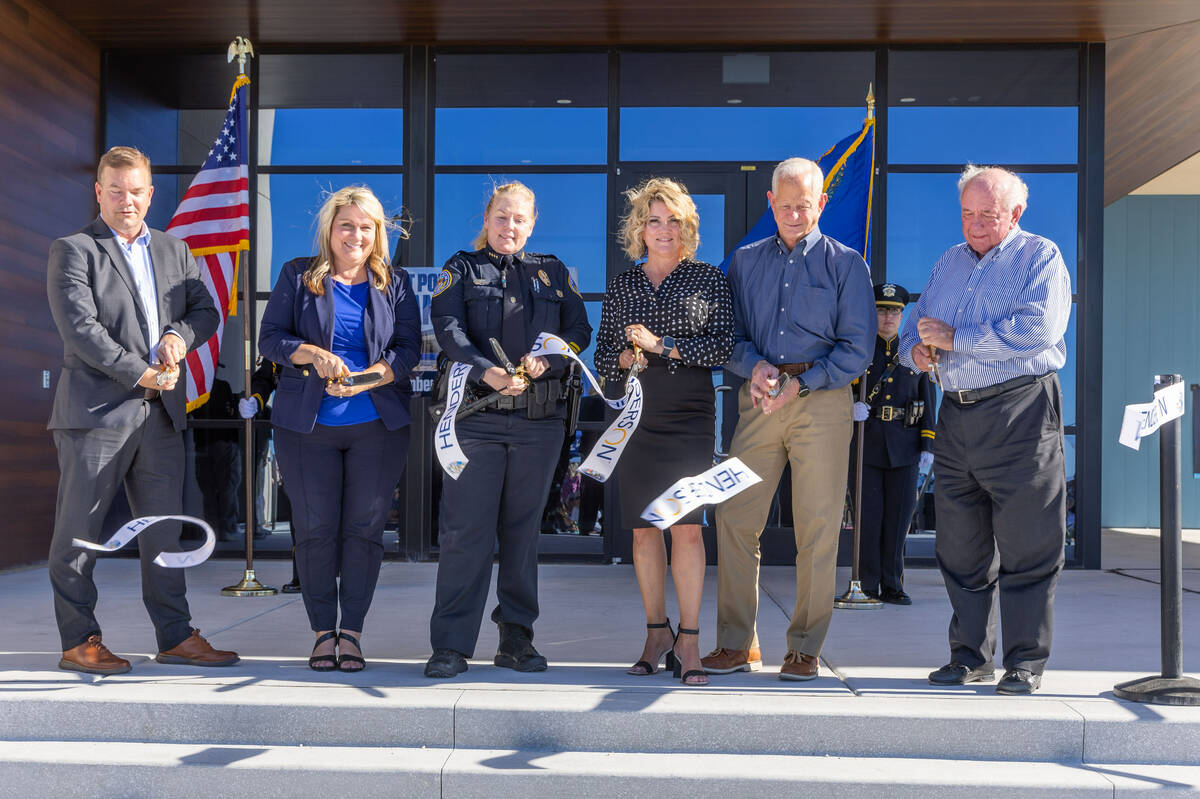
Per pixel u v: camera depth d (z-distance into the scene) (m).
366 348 3.64
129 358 3.44
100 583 5.68
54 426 3.47
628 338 3.42
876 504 5.31
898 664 3.69
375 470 3.63
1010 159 6.85
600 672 3.53
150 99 7.04
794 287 3.51
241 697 3.11
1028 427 3.31
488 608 5.04
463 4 6.27
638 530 3.54
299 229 6.98
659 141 6.93
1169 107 8.12
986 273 3.42
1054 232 6.83
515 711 3.03
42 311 6.38
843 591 5.79
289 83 6.98
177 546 3.64
